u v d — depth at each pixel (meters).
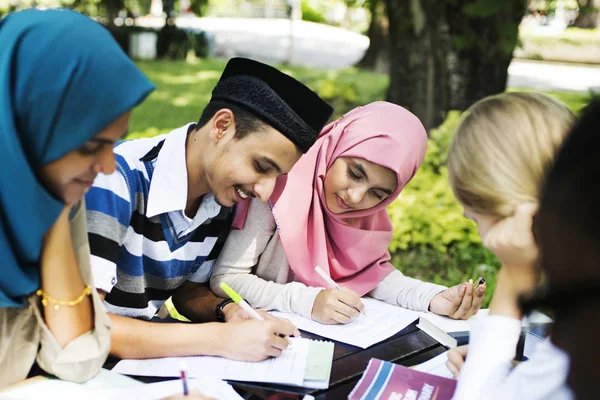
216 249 2.00
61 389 1.40
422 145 2.11
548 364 1.07
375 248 2.12
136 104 1.28
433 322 1.85
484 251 3.88
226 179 1.67
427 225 3.93
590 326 0.92
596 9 5.55
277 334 1.61
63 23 1.22
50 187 1.31
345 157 2.03
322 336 1.73
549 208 0.95
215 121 1.65
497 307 1.35
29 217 1.27
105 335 1.46
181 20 20.36
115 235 1.62
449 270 3.74
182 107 8.37
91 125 1.24
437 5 5.14
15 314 1.42
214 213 1.83
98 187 1.59
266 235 2.04
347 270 2.13
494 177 1.27
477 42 5.10
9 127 1.20
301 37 18.58
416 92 5.41
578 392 0.94
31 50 1.20
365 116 2.07
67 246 1.42
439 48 5.25
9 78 1.20
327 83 8.03
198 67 12.24
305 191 2.07
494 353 1.30
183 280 1.94
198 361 1.55
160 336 1.57
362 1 6.35
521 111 1.29
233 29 20.16
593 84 11.24
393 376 1.48
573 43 14.96
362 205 2.05
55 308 1.42
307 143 1.65
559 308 0.96
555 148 1.24
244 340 1.56
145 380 1.48
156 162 1.73
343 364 1.58
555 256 0.94
